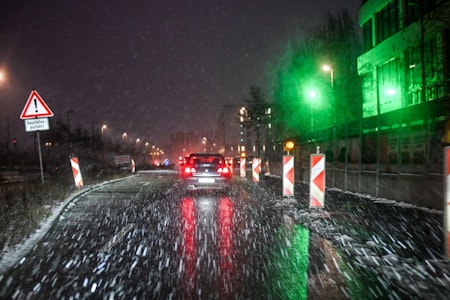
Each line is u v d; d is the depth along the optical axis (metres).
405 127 16.31
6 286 6.06
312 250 8.37
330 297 5.62
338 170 22.83
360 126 20.03
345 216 12.57
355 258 7.67
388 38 29.25
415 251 8.02
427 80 24.83
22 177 37.50
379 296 5.64
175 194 20.58
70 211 14.28
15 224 10.29
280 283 6.23
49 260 7.57
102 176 33.31
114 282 6.27
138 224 11.52
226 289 5.95
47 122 16.81
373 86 32.16
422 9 22.78
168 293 5.77
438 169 14.05
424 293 5.67
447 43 23.56
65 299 5.53
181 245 8.82
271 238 9.56
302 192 20.80
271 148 44.94
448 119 14.03
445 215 6.74
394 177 16.72
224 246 8.73
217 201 17.30
